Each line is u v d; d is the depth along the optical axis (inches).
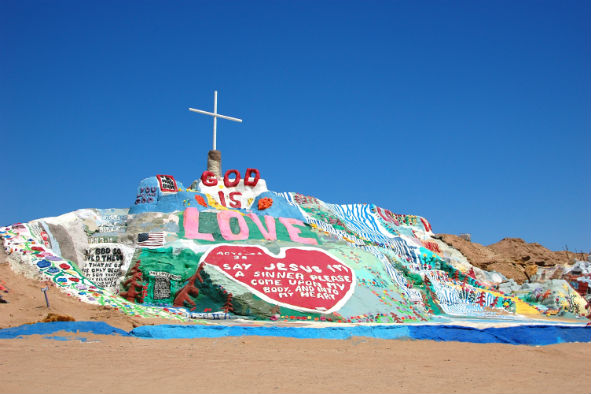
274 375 761.6
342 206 2240.4
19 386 647.8
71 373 724.7
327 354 948.0
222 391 662.5
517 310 1840.6
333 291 1460.4
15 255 1315.2
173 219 1706.4
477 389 733.9
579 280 2108.8
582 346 1185.4
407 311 1525.6
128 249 1531.7
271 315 1346.0
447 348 1074.7
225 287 1392.7
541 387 764.0
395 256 1878.7
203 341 1005.8
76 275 1310.3
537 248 3179.1
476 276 2293.3
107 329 1025.5
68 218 1553.9
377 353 982.4
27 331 974.4
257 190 2014.0
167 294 1433.3
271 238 1720.0
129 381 693.9
